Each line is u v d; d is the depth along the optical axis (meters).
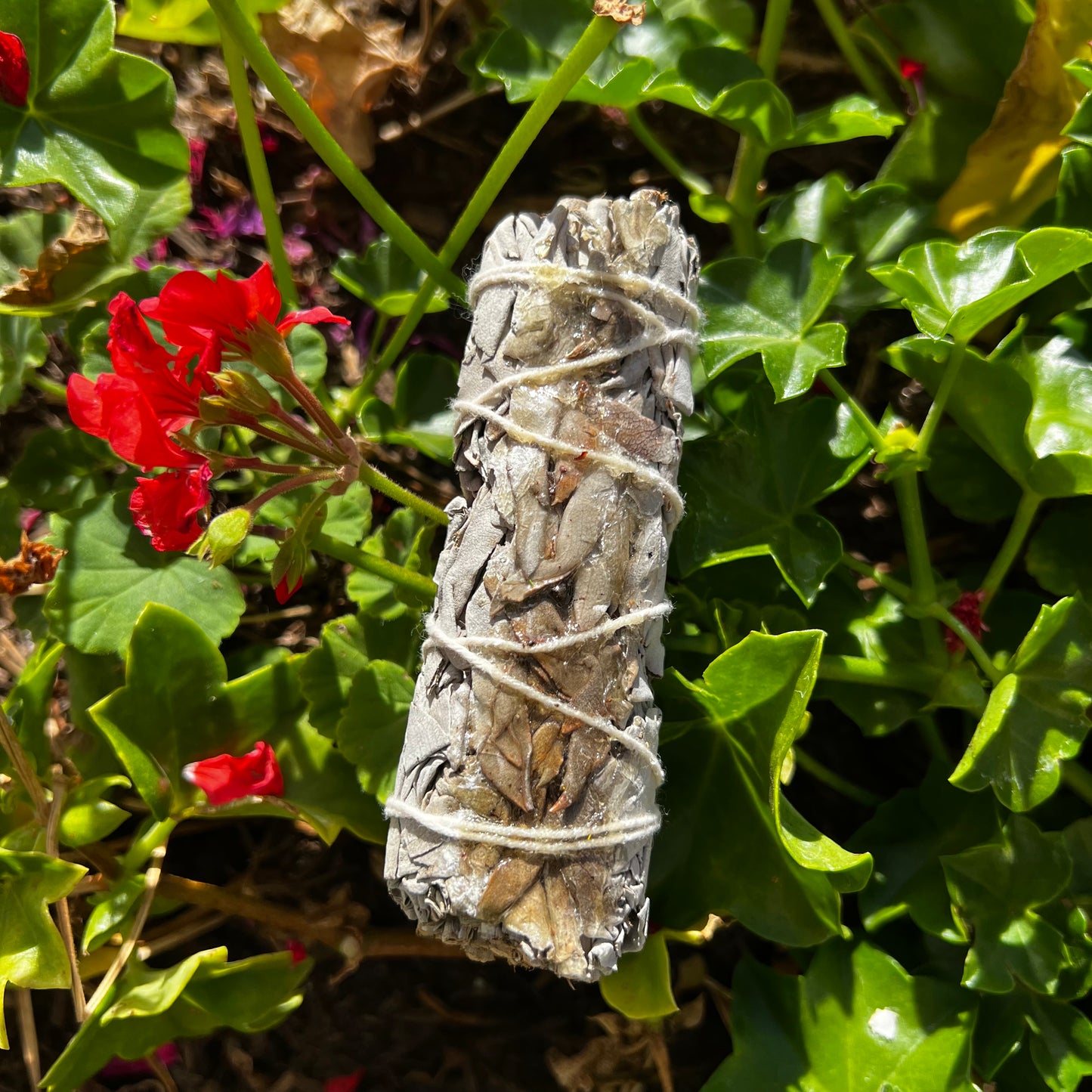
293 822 0.34
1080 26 0.31
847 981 0.31
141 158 0.30
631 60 0.30
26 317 0.33
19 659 0.34
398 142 0.35
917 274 0.30
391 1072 0.34
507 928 0.26
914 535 0.31
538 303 0.27
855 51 0.34
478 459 0.27
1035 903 0.30
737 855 0.30
